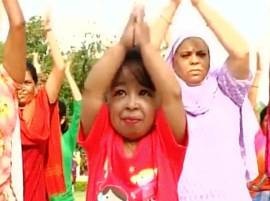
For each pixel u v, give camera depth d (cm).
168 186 573
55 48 847
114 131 586
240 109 764
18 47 663
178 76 760
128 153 580
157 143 580
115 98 582
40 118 805
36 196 803
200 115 750
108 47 598
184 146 580
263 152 911
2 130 666
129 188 572
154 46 594
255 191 917
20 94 797
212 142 746
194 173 739
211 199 738
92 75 583
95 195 579
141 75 575
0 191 669
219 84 757
